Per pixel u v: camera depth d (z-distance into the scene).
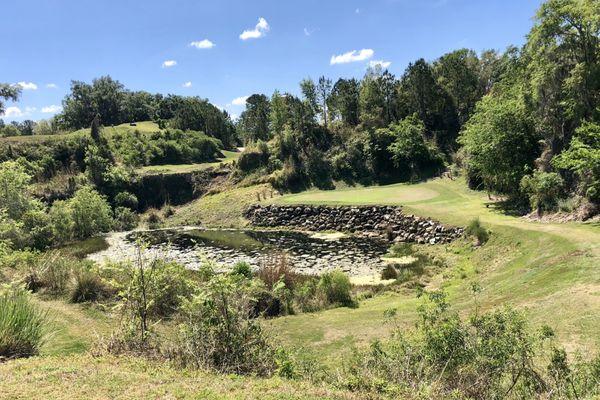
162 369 5.69
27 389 4.69
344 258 25.47
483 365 5.32
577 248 14.73
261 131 84.12
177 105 124.12
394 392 5.12
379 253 26.28
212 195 53.16
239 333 6.72
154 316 9.37
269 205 41.72
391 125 54.53
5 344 6.40
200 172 57.25
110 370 5.47
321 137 60.56
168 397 4.57
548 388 5.00
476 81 66.38
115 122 119.31
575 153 19.70
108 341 7.05
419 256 23.62
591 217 19.62
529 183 24.38
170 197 54.09
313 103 67.38
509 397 5.00
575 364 5.77
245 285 7.73
